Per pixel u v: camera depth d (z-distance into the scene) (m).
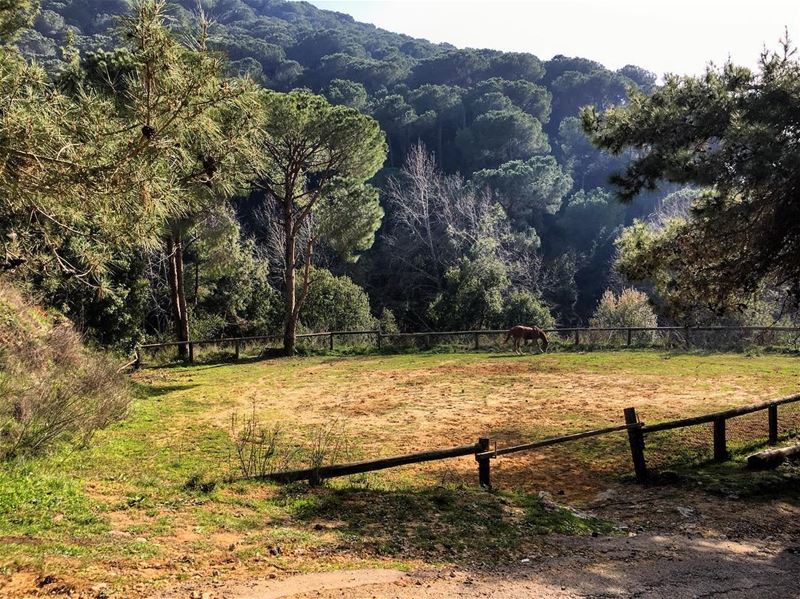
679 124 11.34
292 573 5.39
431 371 21.95
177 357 26.52
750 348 24.19
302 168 28.20
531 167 55.31
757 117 10.41
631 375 19.78
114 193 5.26
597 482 9.76
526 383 19.00
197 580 5.09
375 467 8.50
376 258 52.75
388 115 64.94
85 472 8.62
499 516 7.55
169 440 11.58
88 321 24.00
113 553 5.51
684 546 6.91
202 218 24.86
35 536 5.77
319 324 35.91
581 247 57.19
